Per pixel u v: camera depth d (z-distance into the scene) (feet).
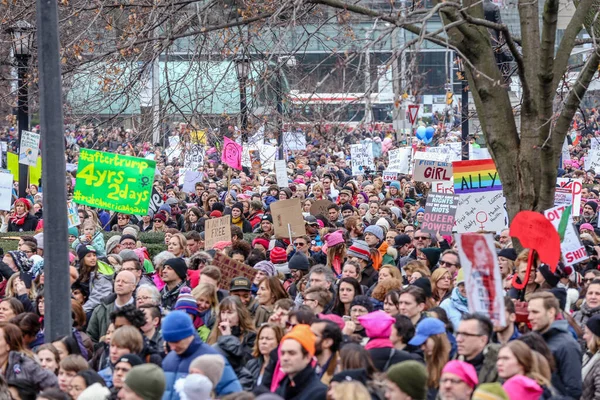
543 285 65.57
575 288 75.82
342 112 74.43
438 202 95.71
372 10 75.97
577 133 236.84
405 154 166.81
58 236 59.52
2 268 87.25
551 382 49.78
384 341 51.83
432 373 50.83
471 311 51.57
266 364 55.52
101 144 100.48
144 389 43.16
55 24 59.98
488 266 50.83
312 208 127.44
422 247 92.48
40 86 59.72
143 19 91.66
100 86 102.78
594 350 55.21
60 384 52.08
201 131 109.29
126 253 79.71
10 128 286.46
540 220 62.08
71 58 96.84
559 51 78.07
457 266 73.97
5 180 127.54
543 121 77.20
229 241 98.53
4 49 111.04
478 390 38.58
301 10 89.15
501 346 48.39
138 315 58.90
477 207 96.99
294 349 47.14
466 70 79.30
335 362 51.96
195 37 94.63
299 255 82.48
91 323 71.82
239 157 145.79
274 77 91.97
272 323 55.06
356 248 82.17
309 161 240.12
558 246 61.52
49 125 59.67
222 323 61.11
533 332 49.62
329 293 65.46
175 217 139.44
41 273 81.20
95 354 64.49
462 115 121.60
